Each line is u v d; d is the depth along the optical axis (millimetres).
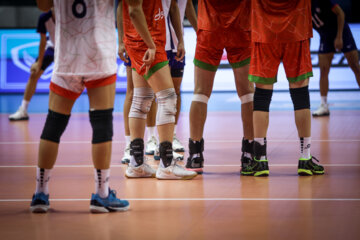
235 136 19156
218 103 31922
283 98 33500
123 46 13391
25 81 38688
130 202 10094
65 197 10586
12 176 12742
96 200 9336
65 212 9438
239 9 12617
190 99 33750
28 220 8945
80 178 12430
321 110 24688
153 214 9195
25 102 25500
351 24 36000
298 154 15250
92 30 9094
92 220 8891
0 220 8961
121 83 37906
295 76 12242
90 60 9117
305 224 8406
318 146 16297
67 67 9172
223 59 37750
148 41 10578
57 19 9188
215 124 22703
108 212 9344
